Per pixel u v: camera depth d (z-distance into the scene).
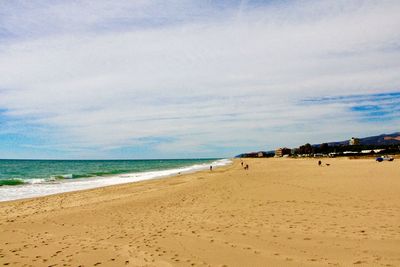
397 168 37.09
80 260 7.96
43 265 7.68
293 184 22.42
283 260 7.16
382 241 8.10
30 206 18.19
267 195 17.56
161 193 21.72
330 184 21.28
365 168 38.88
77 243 9.60
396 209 12.02
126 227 11.48
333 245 8.00
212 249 8.28
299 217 11.41
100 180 40.31
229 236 9.42
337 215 11.42
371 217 10.84
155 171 66.69
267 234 9.38
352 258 7.00
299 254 7.49
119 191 24.98
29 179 42.06
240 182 26.20
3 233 11.23
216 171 52.03
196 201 16.92
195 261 7.45
